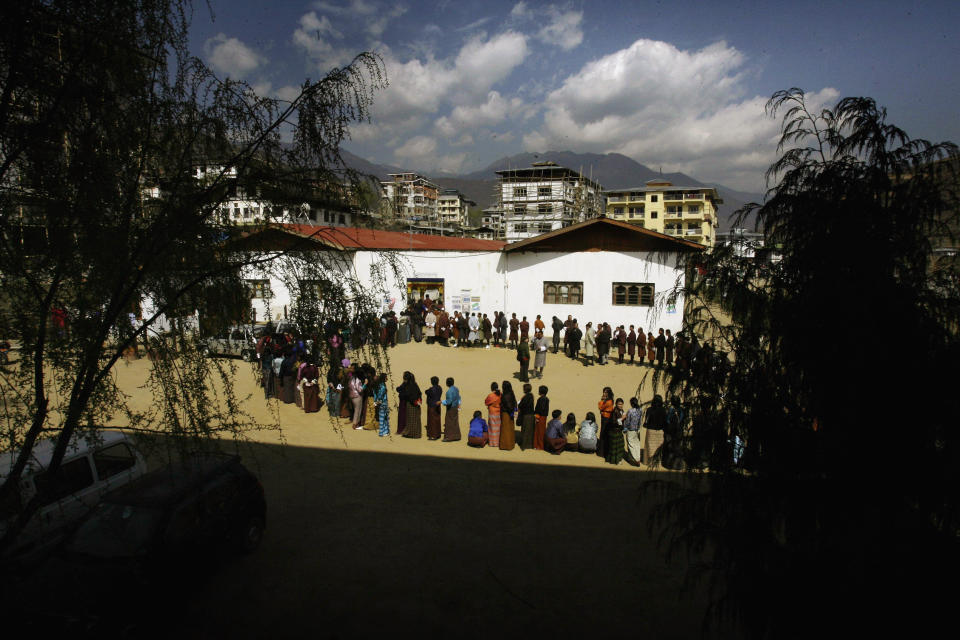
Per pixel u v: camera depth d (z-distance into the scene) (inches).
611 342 864.3
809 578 121.8
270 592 239.9
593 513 327.0
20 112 112.4
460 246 1261.1
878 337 116.2
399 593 242.4
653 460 161.9
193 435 131.6
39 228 119.7
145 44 123.6
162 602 212.5
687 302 155.9
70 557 210.2
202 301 132.1
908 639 108.6
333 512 319.6
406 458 410.3
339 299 142.9
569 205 2546.8
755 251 146.0
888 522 114.6
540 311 920.3
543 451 438.3
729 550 135.9
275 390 527.8
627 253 860.0
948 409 111.7
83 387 127.2
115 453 276.4
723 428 141.9
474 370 708.0
